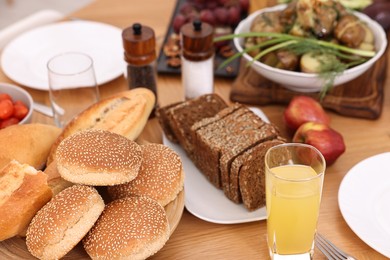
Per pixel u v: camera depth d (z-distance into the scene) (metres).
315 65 1.07
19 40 1.29
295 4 1.17
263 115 1.10
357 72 1.08
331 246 0.86
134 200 0.84
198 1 1.40
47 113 1.14
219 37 1.22
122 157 0.85
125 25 1.38
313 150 0.84
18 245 0.85
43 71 1.23
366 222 0.88
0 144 0.94
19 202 0.82
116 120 0.96
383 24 1.31
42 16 1.44
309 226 0.83
